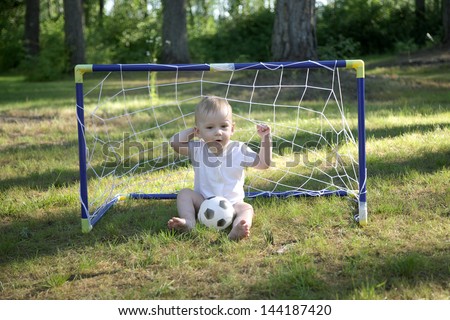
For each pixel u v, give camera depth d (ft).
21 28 94.32
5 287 10.55
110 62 81.05
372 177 16.40
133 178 17.70
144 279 10.58
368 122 24.93
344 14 81.25
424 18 79.46
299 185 16.37
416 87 37.35
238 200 13.65
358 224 12.82
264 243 12.01
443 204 13.76
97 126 28.32
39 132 27.58
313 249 11.49
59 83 61.93
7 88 55.77
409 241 11.64
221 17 108.06
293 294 9.61
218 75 61.41
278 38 40.81
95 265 11.25
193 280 10.40
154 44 84.53
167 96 39.40
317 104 32.01
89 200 15.51
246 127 24.34
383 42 79.46
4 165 20.42
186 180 17.12
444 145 19.30
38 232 13.38
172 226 12.41
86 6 107.34
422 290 9.37
